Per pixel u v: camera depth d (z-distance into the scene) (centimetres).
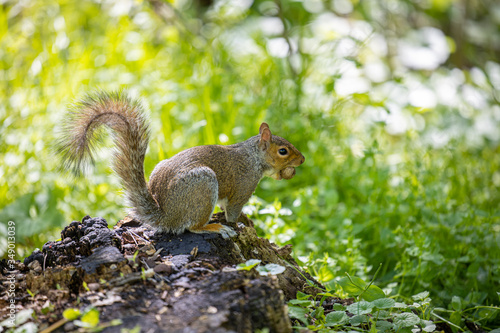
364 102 1238
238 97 1261
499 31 1891
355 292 709
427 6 1861
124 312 533
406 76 1686
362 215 1084
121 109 701
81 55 1413
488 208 1139
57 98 1245
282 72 1397
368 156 1109
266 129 804
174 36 1527
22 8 1505
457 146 1353
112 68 1411
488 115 1573
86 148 687
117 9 1492
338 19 1702
